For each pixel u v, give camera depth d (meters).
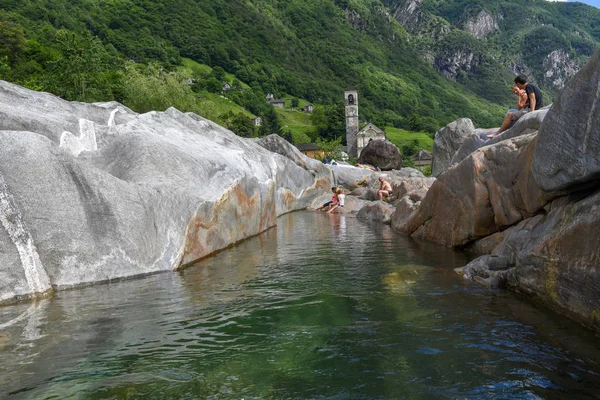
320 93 197.25
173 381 3.24
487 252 7.78
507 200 7.34
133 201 6.85
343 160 70.56
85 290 5.81
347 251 8.70
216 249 8.74
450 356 3.66
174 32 176.25
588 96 4.57
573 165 4.79
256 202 11.33
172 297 5.48
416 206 11.82
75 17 143.75
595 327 4.13
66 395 3.03
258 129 127.88
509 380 3.23
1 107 7.26
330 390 3.10
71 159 6.50
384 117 182.38
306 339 4.07
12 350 3.84
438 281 6.18
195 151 9.58
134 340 4.06
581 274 4.28
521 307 4.95
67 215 6.10
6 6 123.69
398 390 3.10
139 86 49.28
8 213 5.58
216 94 148.50
